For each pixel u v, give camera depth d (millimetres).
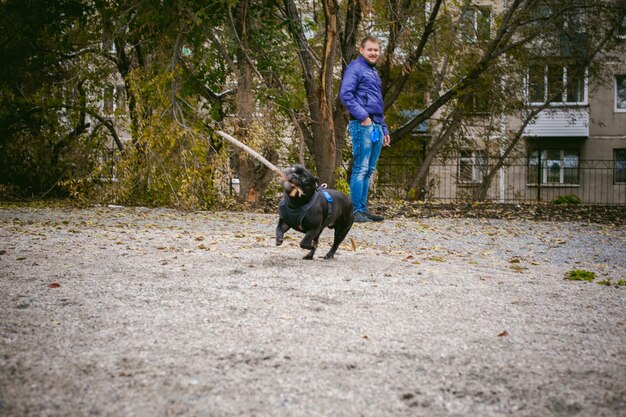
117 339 4719
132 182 19391
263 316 5395
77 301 5840
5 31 22594
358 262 8453
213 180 18672
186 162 18375
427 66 28406
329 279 7070
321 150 19500
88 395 3713
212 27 19203
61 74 24703
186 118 20172
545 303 6301
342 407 3637
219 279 6910
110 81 25031
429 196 30188
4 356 4305
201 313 5461
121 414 3482
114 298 5969
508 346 4801
